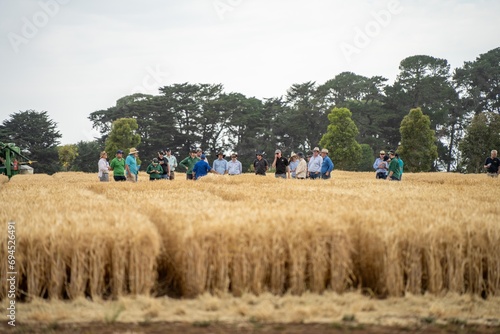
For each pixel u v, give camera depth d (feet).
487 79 441.27
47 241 32.73
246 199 53.88
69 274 33.81
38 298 32.19
